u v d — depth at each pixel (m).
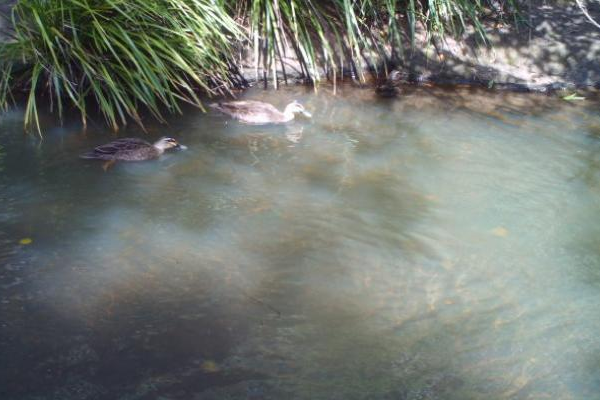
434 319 2.70
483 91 4.46
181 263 2.89
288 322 2.67
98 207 3.17
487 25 4.65
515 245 3.07
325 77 4.46
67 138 3.64
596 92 4.48
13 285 2.74
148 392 2.40
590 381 2.51
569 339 2.64
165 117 3.91
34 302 2.68
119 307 2.68
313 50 4.35
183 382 2.44
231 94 4.20
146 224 3.09
